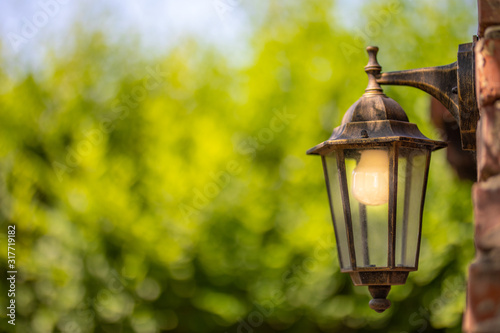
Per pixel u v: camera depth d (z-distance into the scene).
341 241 1.92
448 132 2.72
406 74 1.91
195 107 6.36
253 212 5.46
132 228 5.28
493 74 1.20
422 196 1.89
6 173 5.44
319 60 6.46
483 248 1.13
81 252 5.33
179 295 5.36
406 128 1.89
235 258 5.41
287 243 5.36
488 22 1.22
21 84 5.86
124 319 5.32
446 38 6.47
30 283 5.38
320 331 5.35
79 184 5.40
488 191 1.15
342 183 1.86
